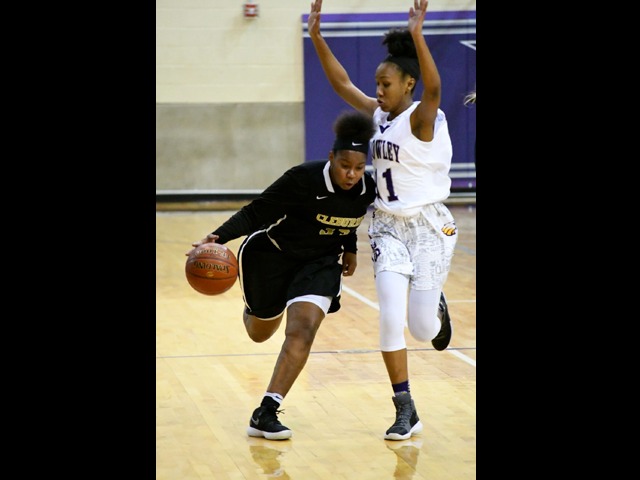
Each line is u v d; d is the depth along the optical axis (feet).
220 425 28.84
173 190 93.56
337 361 37.14
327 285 28.45
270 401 27.63
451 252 28.35
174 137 93.09
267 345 39.91
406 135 27.07
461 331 42.11
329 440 27.43
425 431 28.17
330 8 92.02
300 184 27.35
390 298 27.25
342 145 26.43
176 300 50.26
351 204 27.71
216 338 41.24
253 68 92.84
